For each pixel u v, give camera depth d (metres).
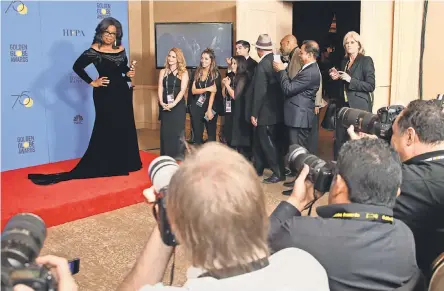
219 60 6.78
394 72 5.14
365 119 2.00
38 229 0.89
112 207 4.11
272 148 4.71
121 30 4.69
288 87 4.31
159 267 1.10
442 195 1.54
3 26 5.05
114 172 4.70
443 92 5.02
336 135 3.56
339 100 4.55
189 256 0.83
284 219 1.26
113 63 4.65
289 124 4.42
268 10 6.13
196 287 0.80
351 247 1.14
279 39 6.34
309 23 7.73
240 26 5.81
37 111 5.40
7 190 4.21
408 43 5.07
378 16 4.99
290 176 5.02
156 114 7.86
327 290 0.88
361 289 1.14
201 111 5.61
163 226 0.96
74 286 0.88
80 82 5.72
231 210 0.79
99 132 4.66
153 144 6.84
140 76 7.87
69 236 3.52
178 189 0.83
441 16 4.93
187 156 0.90
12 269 0.79
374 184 1.19
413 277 1.21
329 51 7.91
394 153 1.26
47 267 0.89
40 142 5.46
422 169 1.58
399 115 1.72
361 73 4.40
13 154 5.25
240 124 5.10
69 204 3.82
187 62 6.98
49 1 5.38
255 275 0.82
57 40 5.49
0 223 3.41
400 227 1.21
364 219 1.18
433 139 1.62
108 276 2.90
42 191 4.16
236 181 0.81
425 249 1.60
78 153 5.80
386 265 1.15
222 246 0.79
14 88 5.20
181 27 6.95
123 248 3.31
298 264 0.89
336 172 1.25
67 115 5.66
